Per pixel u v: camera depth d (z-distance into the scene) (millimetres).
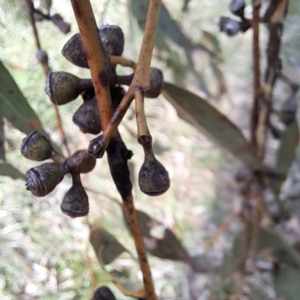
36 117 104
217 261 197
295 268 141
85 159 65
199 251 203
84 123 69
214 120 115
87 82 70
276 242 141
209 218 224
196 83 184
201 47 167
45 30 209
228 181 225
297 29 251
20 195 235
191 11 231
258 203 141
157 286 203
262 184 142
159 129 250
